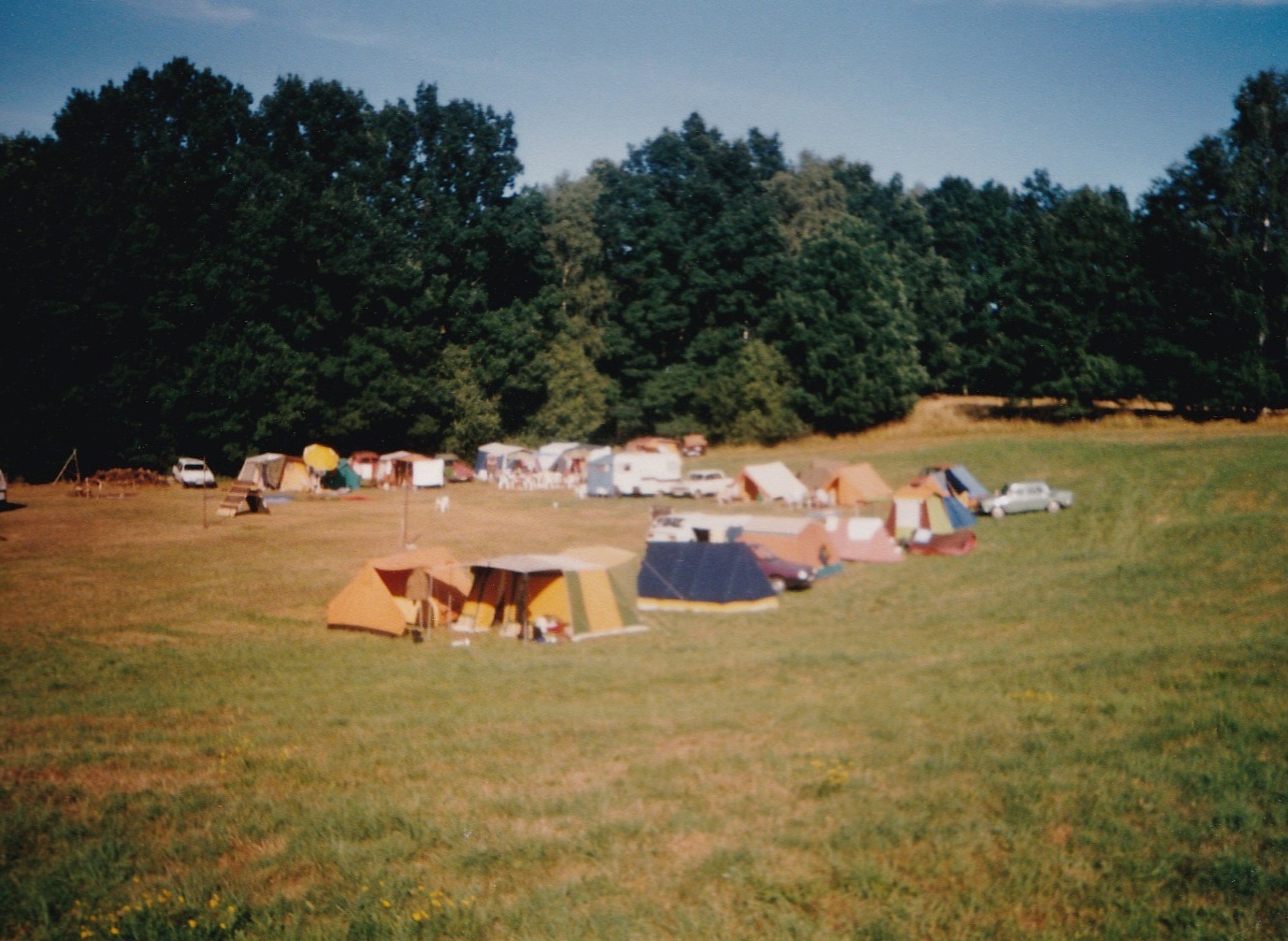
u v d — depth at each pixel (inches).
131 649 960.3
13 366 2368.4
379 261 3031.5
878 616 1081.4
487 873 430.3
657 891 406.3
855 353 3159.5
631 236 3513.8
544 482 2640.3
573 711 704.4
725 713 678.5
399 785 545.6
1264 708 600.1
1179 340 2704.2
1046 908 378.3
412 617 1097.4
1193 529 1472.7
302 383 2704.2
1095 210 2903.5
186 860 452.4
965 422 3102.9
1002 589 1186.0
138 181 2647.6
